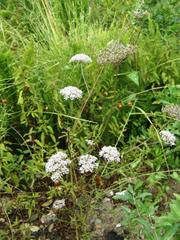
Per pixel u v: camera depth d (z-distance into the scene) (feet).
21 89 2.16
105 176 2.02
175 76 2.39
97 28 2.91
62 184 1.92
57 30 2.79
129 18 2.89
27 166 1.98
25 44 2.72
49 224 1.91
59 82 2.28
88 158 1.71
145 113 2.06
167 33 2.64
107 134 2.23
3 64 2.21
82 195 1.90
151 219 1.66
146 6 2.78
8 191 1.91
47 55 2.48
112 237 1.83
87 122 2.24
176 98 2.23
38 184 2.06
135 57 2.34
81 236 1.84
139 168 2.06
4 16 3.15
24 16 3.05
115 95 2.23
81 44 2.49
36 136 2.23
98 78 2.18
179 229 1.48
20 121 2.17
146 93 2.30
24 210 1.96
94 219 1.90
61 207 1.82
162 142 2.08
